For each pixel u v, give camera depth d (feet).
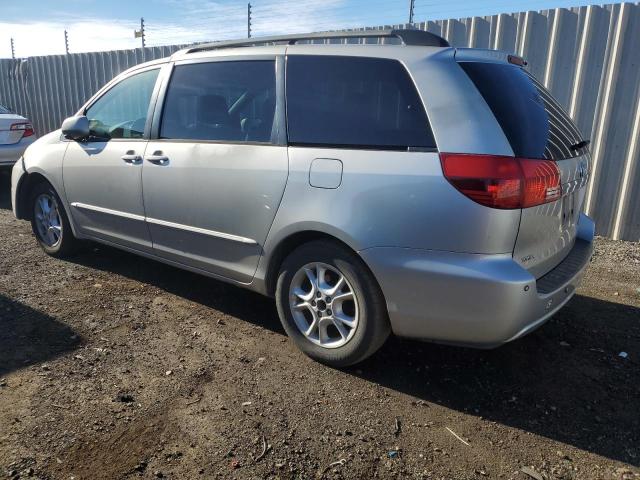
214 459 8.04
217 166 11.53
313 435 8.66
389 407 9.48
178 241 12.76
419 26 24.45
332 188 9.80
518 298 8.55
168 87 13.01
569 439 8.75
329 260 10.13
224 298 13.97
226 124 11.76
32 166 16.10
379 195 9.29
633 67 19.62
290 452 8.25
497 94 9.22
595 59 20.38
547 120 10.00
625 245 19.95
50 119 40.93
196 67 12.59
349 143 9.87
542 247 9.56
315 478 7.75
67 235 16.15
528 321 8.89
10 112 28.48
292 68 10.95
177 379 10.12
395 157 9.29
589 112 20.80
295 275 10.74
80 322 12.32
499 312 8.60
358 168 9.56
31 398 9.35
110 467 7.79
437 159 8.90
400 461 8.15
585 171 11.20
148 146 13.03
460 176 8.63
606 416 9.38
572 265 10.55
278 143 10.74
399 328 9.60
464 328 8.96
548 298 9.17
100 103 14.82
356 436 8.68
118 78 14.52
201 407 9.28
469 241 8.64
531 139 9.08
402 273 9.18
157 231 13.16
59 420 8.79
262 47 11.69
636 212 20.27
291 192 10.36
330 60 10.51
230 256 11.77
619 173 20.45
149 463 7.91
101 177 14.16
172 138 12.71
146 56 34.76
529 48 21.72
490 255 8.61
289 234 10.49
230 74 11.89
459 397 9.86
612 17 19.72
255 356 11.06
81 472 7.68
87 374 10.18
